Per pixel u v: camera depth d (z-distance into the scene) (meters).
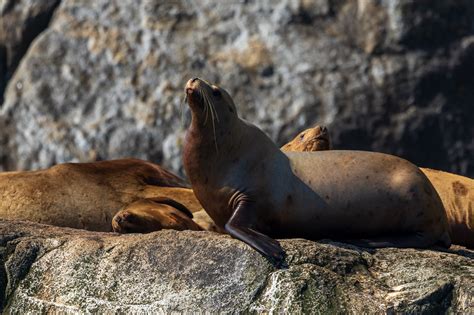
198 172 33.47
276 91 76.56
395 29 77.50
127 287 31.33
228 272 30.64
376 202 32.69
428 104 76.38
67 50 80.50
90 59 80.00
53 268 32.69
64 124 78.25
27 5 82.94
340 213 32.66
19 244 33.53
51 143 77.75
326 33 78.62
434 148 75.88
